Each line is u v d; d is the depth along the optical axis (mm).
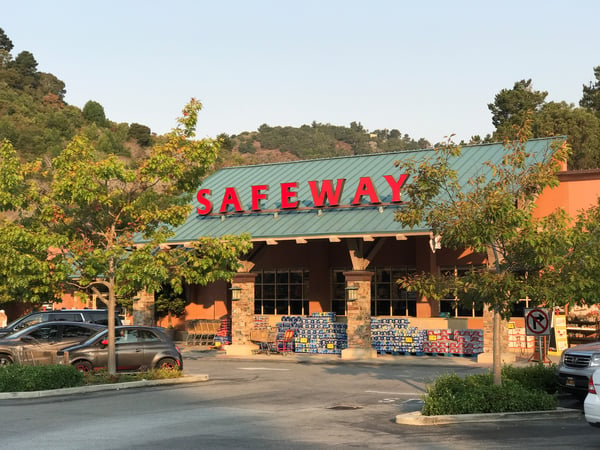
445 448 12617
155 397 19641
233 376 24906
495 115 80125
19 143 124250
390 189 33406
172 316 41469
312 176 37625
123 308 43562
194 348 37719
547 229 16766
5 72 178500
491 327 28953
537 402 16172
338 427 14812
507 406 15922
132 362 24516
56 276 22969
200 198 36219
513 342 31141
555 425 14906
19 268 22406
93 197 22922
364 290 31469
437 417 15266
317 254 37250
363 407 17719
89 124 151000
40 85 188875
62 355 24641
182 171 24375
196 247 24906
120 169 23312
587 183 31531
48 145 125188
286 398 19375
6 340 26625
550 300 16328
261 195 34906
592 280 16422
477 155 34250
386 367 27656
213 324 38938
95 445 12828
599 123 68000
